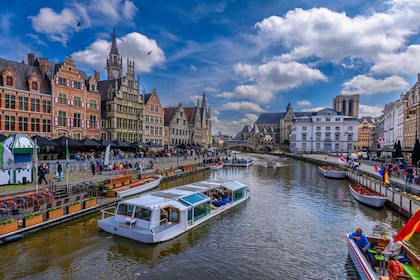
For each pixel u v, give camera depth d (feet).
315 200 94.27
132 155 167.84
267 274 43.93
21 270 42.01
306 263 47.73
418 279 32.71
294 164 248.52
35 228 53.83
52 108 145.28
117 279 41.11
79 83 162.81
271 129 622.54
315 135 389.19
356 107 643.45
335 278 42.98
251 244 55.47
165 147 249.14
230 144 543.80
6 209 55.31
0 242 47.55
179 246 53.62
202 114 378.94
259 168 208.23
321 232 62.59
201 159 224.74
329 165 205.05
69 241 52.80
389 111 265.34
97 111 176.45
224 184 89.04
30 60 158.71
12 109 128.16
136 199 61.62
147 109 224.74
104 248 50.75
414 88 185.06
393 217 74.08
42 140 103.09
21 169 82.58
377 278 36.32
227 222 68.49
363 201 86.89
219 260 48.32
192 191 73.56
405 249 39.29
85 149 144.77
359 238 45.68
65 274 41.70
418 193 84.43
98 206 71.05
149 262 46.60
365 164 184.75
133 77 204.95
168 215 61.52
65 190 79.77
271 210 80.23
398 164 148.25
